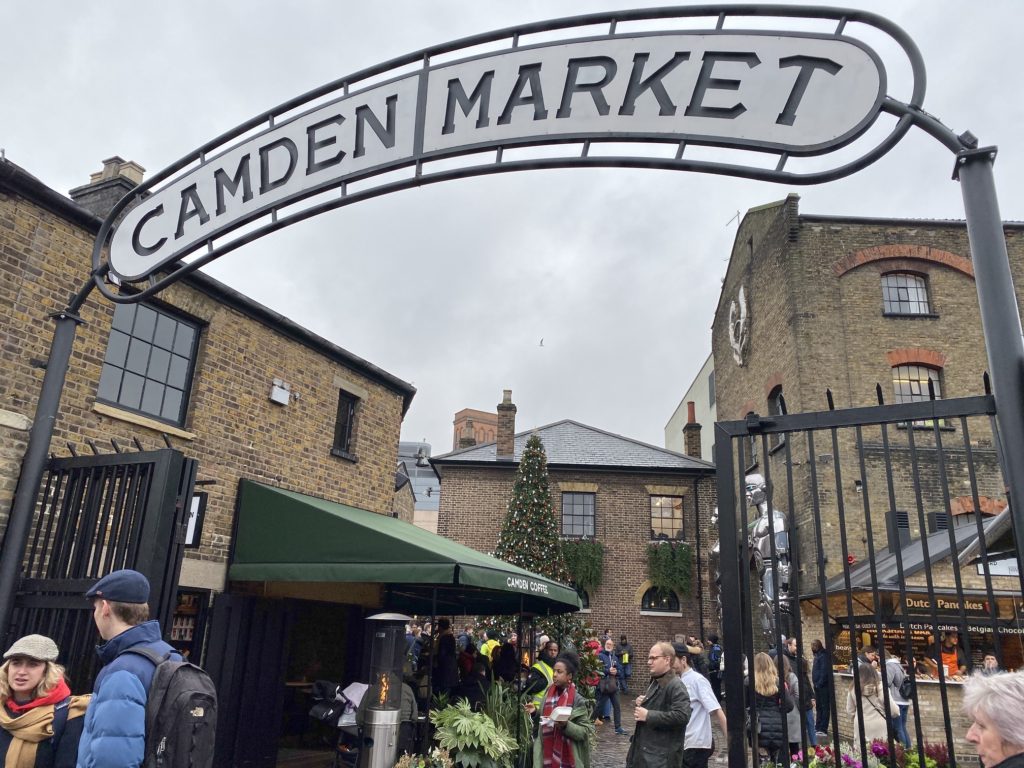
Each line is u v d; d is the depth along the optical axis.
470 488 23.64
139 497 5.08
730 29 3.80
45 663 3.84
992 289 3.02
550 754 6.38
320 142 4.75
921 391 17.67
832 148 3.47
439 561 7.27
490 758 6.89
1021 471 2.81
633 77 3.97
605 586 22.59
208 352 8.87
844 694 12.47
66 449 7.05
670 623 22.20
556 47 4.16
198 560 8.23
